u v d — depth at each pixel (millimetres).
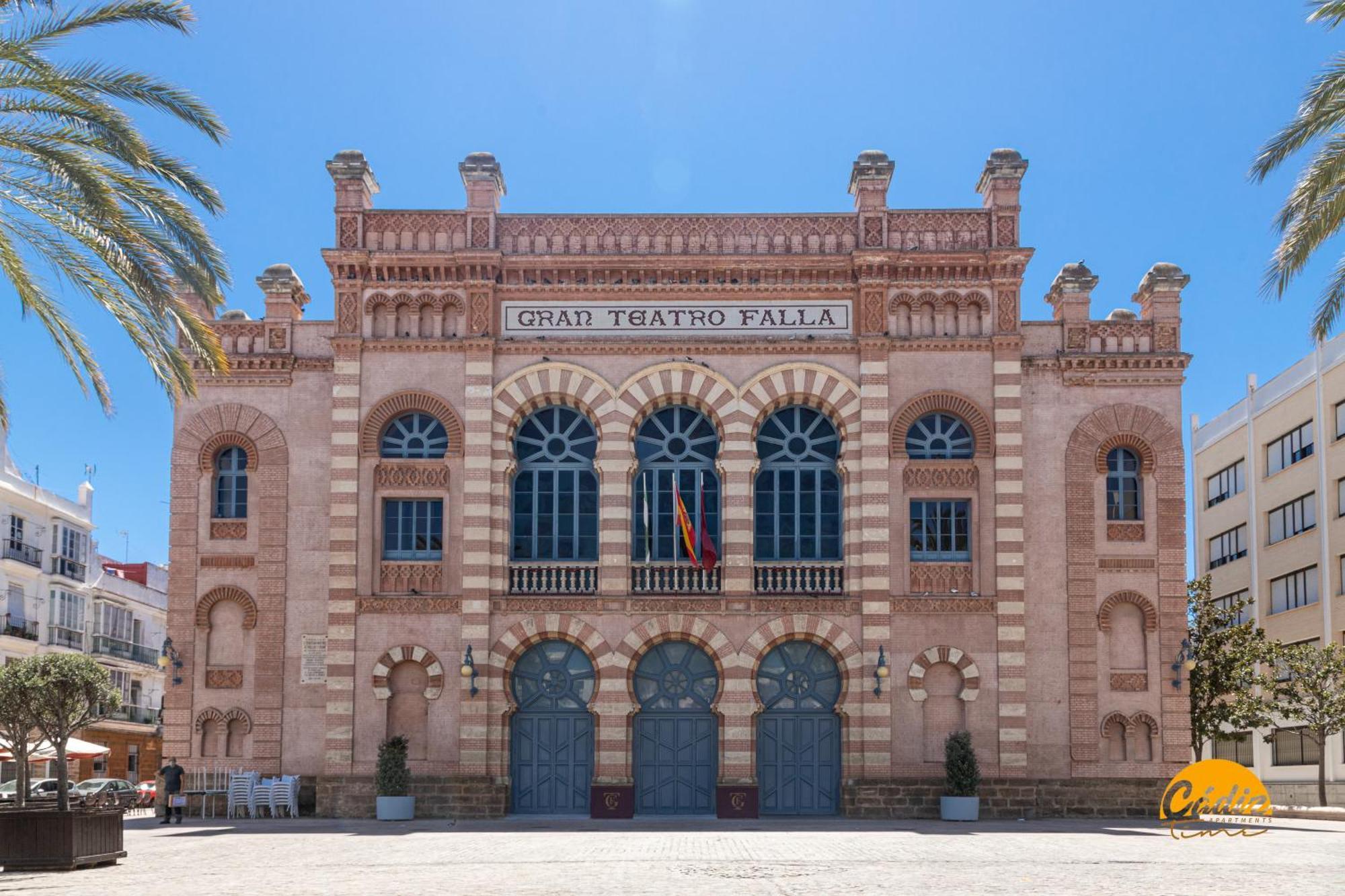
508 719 36000
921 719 35656
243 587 37156
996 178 37656
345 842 27719
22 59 23359
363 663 36000
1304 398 54531
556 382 37031
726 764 35500
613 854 24594
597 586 36438
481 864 22656
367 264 37438
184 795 35625
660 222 37812
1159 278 37875
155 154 24891
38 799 34219
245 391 37844
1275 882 19828
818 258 37281
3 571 59188
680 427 37438
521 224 37938
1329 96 24484
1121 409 37250
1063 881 19812
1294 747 56375
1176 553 36750
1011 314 37125
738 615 36094
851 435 36812
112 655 68625
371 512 36594
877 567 35938
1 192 24062
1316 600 53000
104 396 25625
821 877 20297
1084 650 36312
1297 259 25734
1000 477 36344
